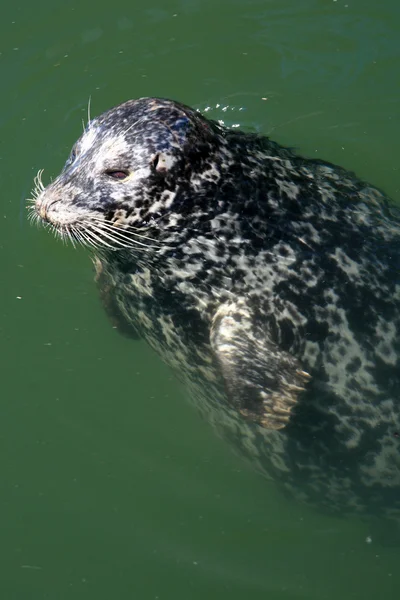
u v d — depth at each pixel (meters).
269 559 11.12
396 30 16.97
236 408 10.36
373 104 15.82
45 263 13.94
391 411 10.42
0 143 15.63
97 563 11.02
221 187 10.37
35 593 10.77
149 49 17.19
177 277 10.72
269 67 16.67
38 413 12.40
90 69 16.86
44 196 10.44
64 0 18.05
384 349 10.34
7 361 12.89
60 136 15.72
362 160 14.91
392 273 10.64
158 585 10.79
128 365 12.85
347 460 10.92
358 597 10.84
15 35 17.56
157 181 10.02
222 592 10.73
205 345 10.91
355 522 11.69
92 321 13.29
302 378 10.30
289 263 10.54
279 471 11.56
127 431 12.21
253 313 10.49
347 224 10.89
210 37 17.30
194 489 11.70
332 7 17.50
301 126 15.62
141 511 11.47
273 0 17.77
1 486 11.75
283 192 10.84
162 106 10.30
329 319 10.40
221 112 16.02
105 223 10.18
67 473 11.84
